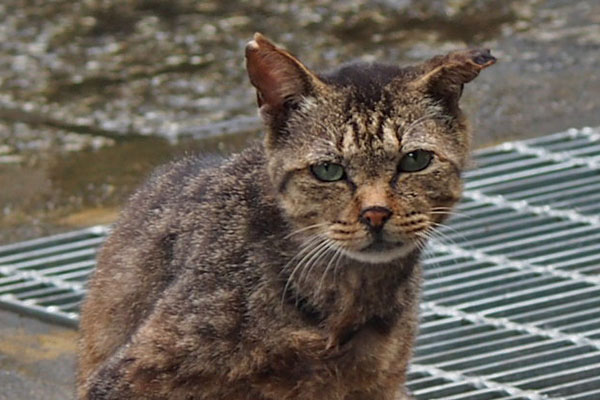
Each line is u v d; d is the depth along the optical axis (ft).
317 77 28.81
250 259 28.91
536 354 37.63
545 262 42.42
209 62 60.95
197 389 29.01
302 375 29.37
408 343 30.60
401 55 60.54
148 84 59.11
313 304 29.09
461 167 29.30
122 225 32.78
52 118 56.18
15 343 39.47
